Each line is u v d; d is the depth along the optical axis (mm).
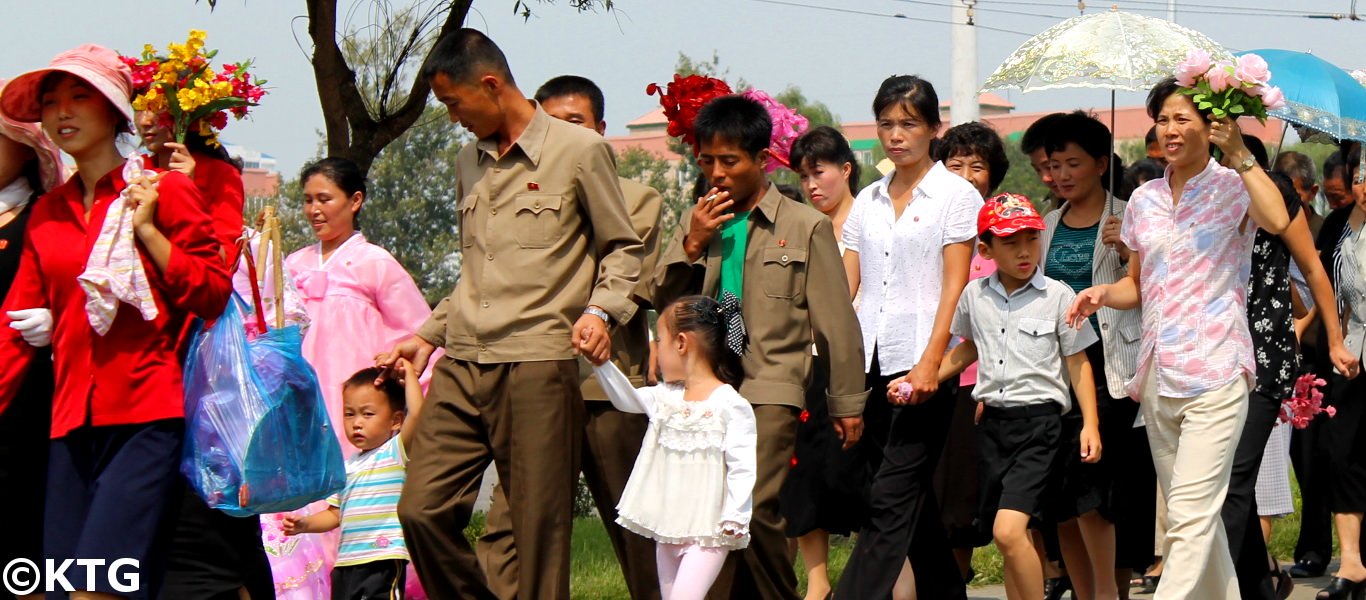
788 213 9320
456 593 9141
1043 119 11234
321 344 11625
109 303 8016
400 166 45938
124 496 8195
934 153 12195
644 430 9500
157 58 8672
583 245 9031
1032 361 10148
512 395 8852
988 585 13344
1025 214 10109
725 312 9016
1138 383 10133
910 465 10414
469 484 9117
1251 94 9438
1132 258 10250
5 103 8516
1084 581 11211
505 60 8992
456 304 9148
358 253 11898
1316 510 13438
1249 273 10125
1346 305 12680
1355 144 12727
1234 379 9750
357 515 10344
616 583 13117
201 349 8375
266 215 8969
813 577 11523
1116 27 11312
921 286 10734
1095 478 10664
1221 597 9969
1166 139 9797
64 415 8328
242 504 8312
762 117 9273
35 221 8508
